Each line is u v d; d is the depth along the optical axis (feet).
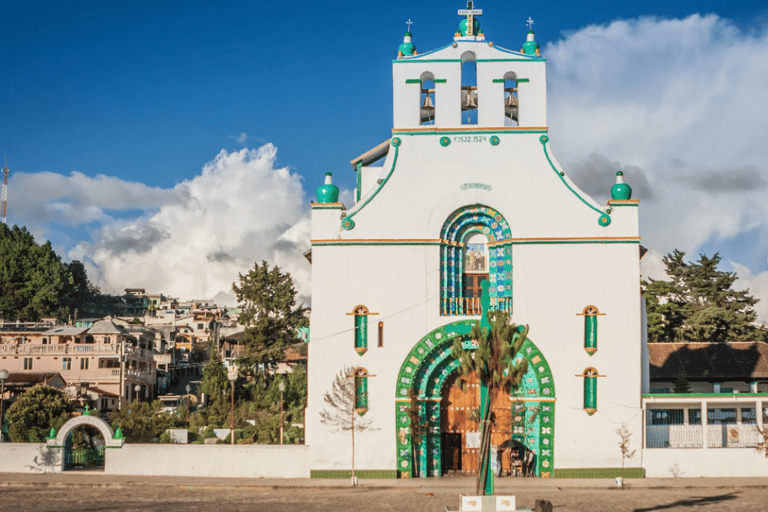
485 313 98.43
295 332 269.03
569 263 132.05
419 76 137.28
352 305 131.95
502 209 133.90
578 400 129.90
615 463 128.88
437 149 135.44
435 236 133.39
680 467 129.80
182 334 426.92
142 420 168.35
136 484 124.06
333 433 129.90
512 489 119.34
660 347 185.88
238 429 180.24
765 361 179.32
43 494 117.19
